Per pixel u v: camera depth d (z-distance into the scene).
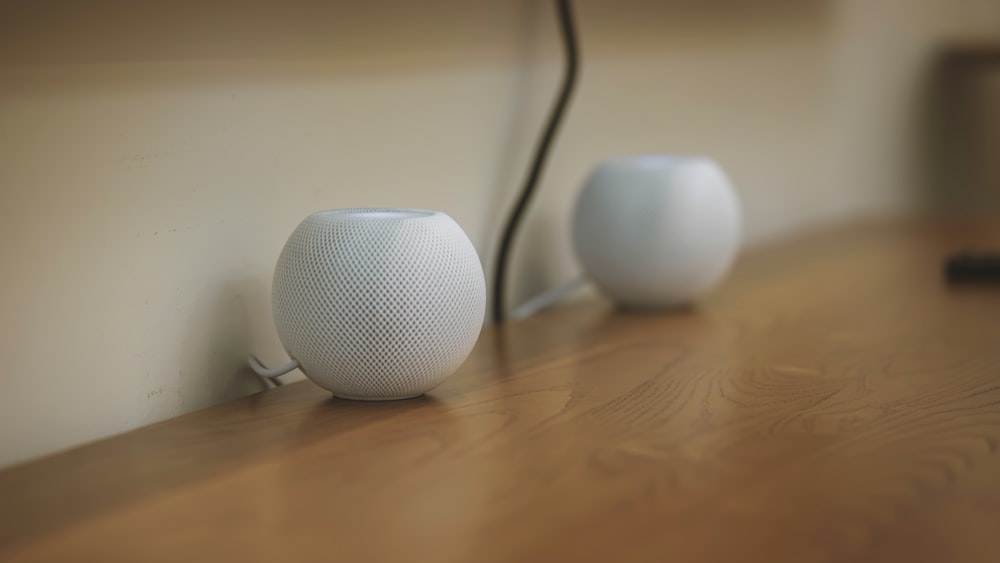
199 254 0.86
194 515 0.61
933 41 2.64
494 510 0.62
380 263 0.81
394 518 0.61
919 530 0.59
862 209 2.41
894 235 2.05
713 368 1.00
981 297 1.40
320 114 0.97
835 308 1.33
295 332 0.82
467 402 0.87
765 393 0.91
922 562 0.55
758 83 1.89
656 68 1.57
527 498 0.64
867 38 2.33
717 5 1.72
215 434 0.78
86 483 0.67
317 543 0.57
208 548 0.57
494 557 0.55
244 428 0.79
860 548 0.57
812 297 1.41
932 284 1.51
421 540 0.58
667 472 0.69
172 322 0.84
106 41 0.77
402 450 0.74
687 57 1.65
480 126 1.21
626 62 1.49
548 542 0.57
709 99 1.73
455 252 0.84
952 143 2.77
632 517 0.61
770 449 0.74
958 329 1.19
